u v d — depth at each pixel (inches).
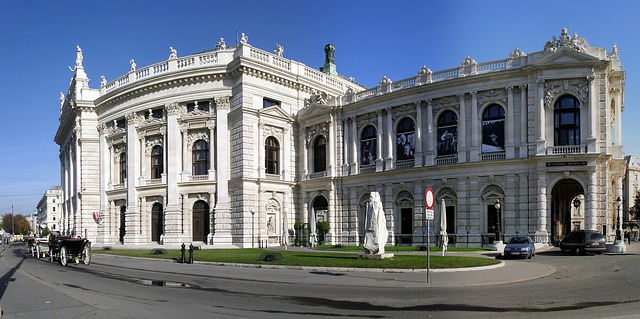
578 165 1497.3
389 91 1913.1
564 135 1553.9
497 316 499.5
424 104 1806.1
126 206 2319.1
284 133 2188.7
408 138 1860.2
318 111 2126.0
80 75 2738.7
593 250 1315.2
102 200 2487.7
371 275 888.9
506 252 1244.5
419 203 1782.7
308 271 984.9
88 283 838.5
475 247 1590.8
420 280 806.5
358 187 1990.7
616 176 1756.9
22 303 600.7
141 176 2284.7
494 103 1664.6
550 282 771.4
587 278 815.1
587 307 545.3
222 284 812.0
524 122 1598.2
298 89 2266.2
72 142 2918.3
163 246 2103.8
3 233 4060.0
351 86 2605.8
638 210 3617.1
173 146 2175.2
